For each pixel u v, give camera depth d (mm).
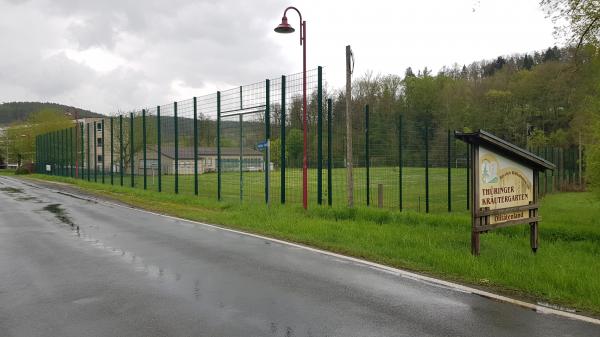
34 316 5059
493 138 7480
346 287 6133
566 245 9539
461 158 24156
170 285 6246
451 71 81188
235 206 15453
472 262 7051
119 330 4652
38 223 12375
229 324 4805
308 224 11094
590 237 10609
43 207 16594
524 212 8211
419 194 23453
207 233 10562
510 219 7988
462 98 59750
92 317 5023
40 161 53375
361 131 22047
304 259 7789
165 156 26797
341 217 12586
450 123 58219
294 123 15734
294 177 16281
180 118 21141
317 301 5551
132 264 7465
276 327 4719
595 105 15344
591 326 4715
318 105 14367
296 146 16156
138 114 30406
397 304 5430
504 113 59594
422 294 5812
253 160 16922
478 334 4523
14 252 8453
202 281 6438
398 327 4715
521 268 6793
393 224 11453
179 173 23781
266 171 15430
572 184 30891
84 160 40250
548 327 4691
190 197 18688
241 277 6648
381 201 15898
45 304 5465
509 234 10445
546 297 5668
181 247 8883
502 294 5809
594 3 11648
